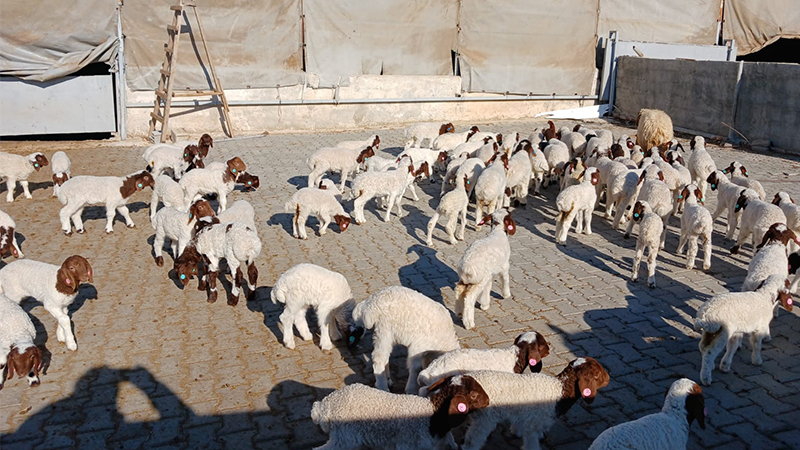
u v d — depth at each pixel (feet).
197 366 24.66
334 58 76.02
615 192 40.68
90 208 45.11
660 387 23.48
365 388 18.52
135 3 66.23
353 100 77.82
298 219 38.63
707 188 52.08
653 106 82.28
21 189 49.14
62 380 23.63
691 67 75.56
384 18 77.15
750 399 22.76
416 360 21.91
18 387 23.15
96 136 71.41
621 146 49.06
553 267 35.17
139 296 30.81
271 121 75.31
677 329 28.02
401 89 80.28
